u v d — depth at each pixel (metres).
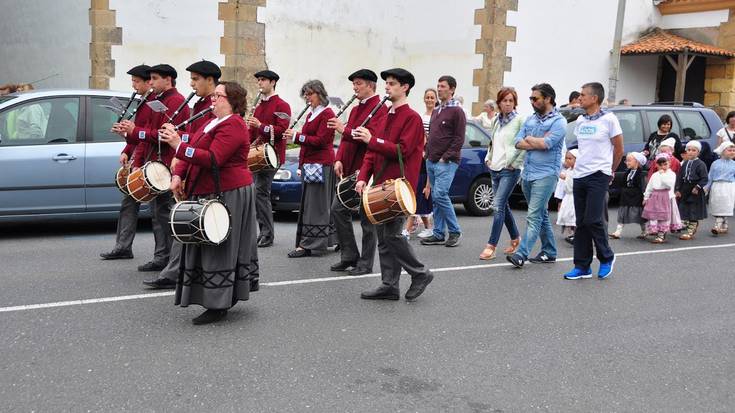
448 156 7.98
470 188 10.76
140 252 7.30
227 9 13.48
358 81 6.46
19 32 14.89
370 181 5.77
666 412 3.83
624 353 4.71
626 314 5.61
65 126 7.88
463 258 7.59
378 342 4.75
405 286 6.32
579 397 3.98
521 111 15.84
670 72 18.61
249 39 13.76
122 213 6.92
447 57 15.82
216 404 3.72
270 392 3.89
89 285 5.91
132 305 5.39
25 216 7.63
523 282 6.55
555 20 16.08
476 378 4.20
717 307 5.89
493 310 5.59
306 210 7.28
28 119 7.71
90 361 4.24
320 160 7.20
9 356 4.28
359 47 15.64
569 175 8.81
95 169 7.93
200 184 5.00
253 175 7.71
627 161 9.20
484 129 11.22
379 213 5.41
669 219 8.98
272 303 5.58
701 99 18.42
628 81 17.95
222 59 13.55
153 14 12.85
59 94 7.92
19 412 3.55
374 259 7.15
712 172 9.84
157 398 3.77
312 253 7.45
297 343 4.67
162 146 6.41
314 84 7.21
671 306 5.89
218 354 4.42
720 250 8.58
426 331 5.01
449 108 8.02
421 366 4.35
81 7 12.84
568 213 8.80
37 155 7.63
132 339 4.64
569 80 16.59
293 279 6.38
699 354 4.74
